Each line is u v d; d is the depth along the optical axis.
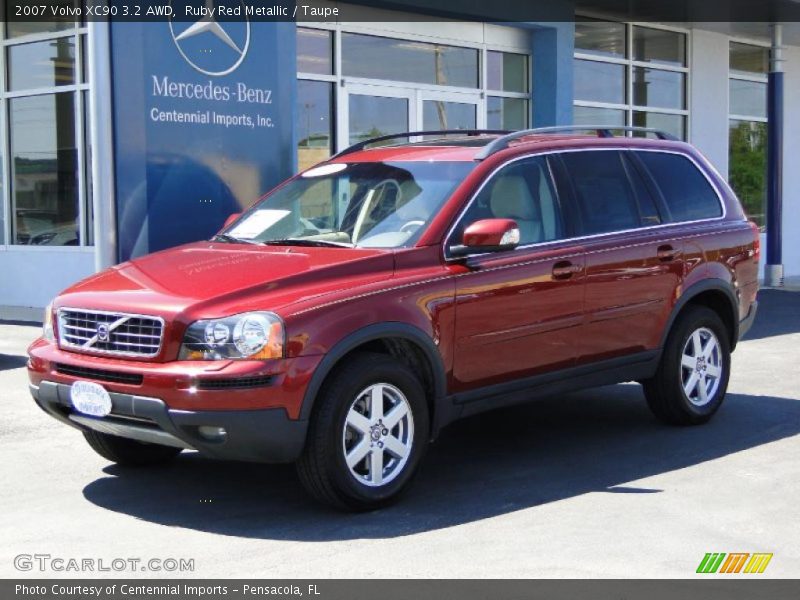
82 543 5.18
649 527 5.35
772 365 10.23
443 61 15.02
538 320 6.48
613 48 17.16
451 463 6.73
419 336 5.82
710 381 7.79
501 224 6.02
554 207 6.79
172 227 9.98
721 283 7.69
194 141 10.09
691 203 7.74
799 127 20.59
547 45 15.77
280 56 10.80
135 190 9.70
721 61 18.81
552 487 6.13
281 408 5.26
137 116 9.68
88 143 13.16
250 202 10.59
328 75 13.70
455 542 5.13
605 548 5.03
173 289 5.66
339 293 5.58
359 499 5.57
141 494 6.05
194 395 5.22
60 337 5.88
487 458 6.86
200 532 5.34
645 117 17.80
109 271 6.34
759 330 12.68
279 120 10.81
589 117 16.92
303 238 6.55
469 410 6.21
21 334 11.60
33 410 8.15
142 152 9.73
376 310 5.64
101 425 5.64
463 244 6.09
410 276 5.91
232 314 5.33
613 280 6.93
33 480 6.34
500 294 6.25
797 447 7.04
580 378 6.83
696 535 5.22
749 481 6.20
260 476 6.44
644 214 7.34
